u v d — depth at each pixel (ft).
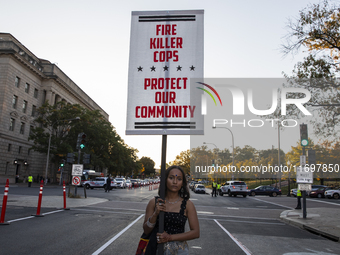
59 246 22.81
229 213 55.06
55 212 42.11
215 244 26.86
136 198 80.84
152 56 15.16
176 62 15.03
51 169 195.62
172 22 15.46
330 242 30.99
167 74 14.93
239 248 25.63
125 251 22.35
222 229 35.70
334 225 39.55
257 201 91.71
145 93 14.80
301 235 34.65
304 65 52.26
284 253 24.52
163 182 11.32
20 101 171.73
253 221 45.24
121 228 32.42
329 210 61.57
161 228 10.68
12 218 34.58
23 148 173.58
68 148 155.74
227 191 119.65
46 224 32.12
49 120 163.32
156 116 14.52
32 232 27.45
